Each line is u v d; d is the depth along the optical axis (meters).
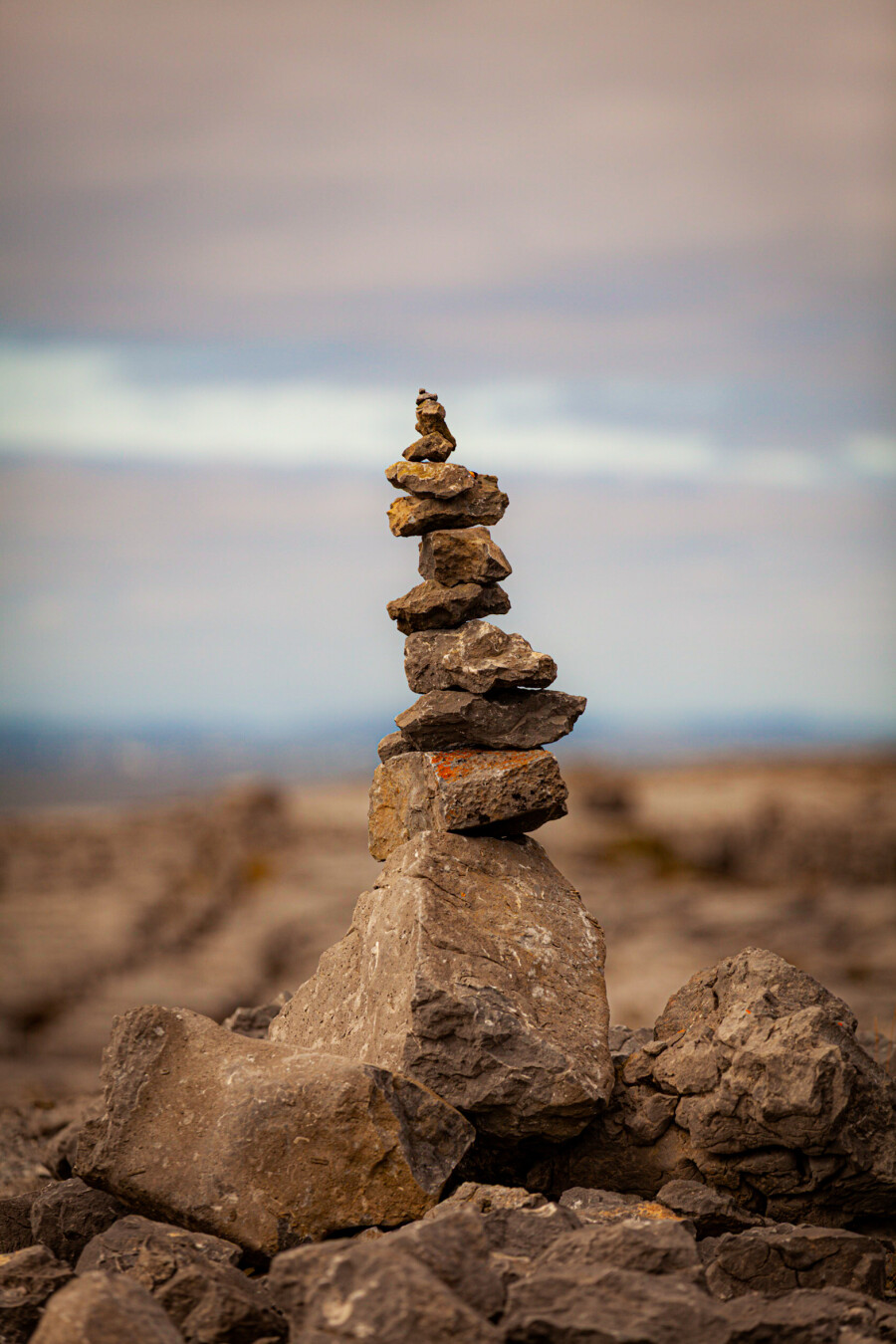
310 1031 3.76
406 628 3.88
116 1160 3.42
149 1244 3.31
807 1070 3.48
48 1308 3.07
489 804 3.73
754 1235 3.35
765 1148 3.53
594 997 3.64
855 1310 3.12
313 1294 3.06
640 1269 3.17
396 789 3.87
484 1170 3.60
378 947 3.69
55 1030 7.84
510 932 3.66
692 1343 3.04
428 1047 3.52
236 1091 3.44
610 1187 3.61
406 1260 3.08
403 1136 3.43
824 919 10.51
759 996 3.62
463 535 3.84
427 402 3.88
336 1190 3.39
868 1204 3.52
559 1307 3.08
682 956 9.02
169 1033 3.51
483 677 3.77
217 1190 3.38
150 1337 3.03
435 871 3.70
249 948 10.34
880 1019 5.95
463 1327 3.02
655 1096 3.61
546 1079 3.51
